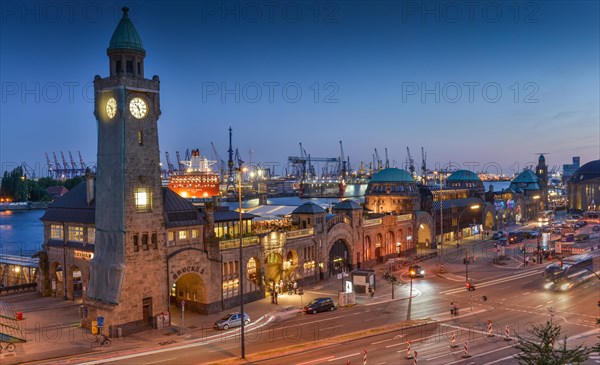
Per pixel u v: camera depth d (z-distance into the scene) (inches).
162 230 2807.6
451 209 6422.2
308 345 2388.0
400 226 5113.2
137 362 2175.2
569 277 3644.2
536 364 1569.9
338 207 4478.3
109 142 2746.1
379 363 2123.5
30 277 4003.4
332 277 4119.1
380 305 3221.0
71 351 2337.6
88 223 3186.5
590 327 2669.8
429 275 4249.5
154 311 2748.5
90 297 2770.7
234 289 3196.4
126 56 2721.5
